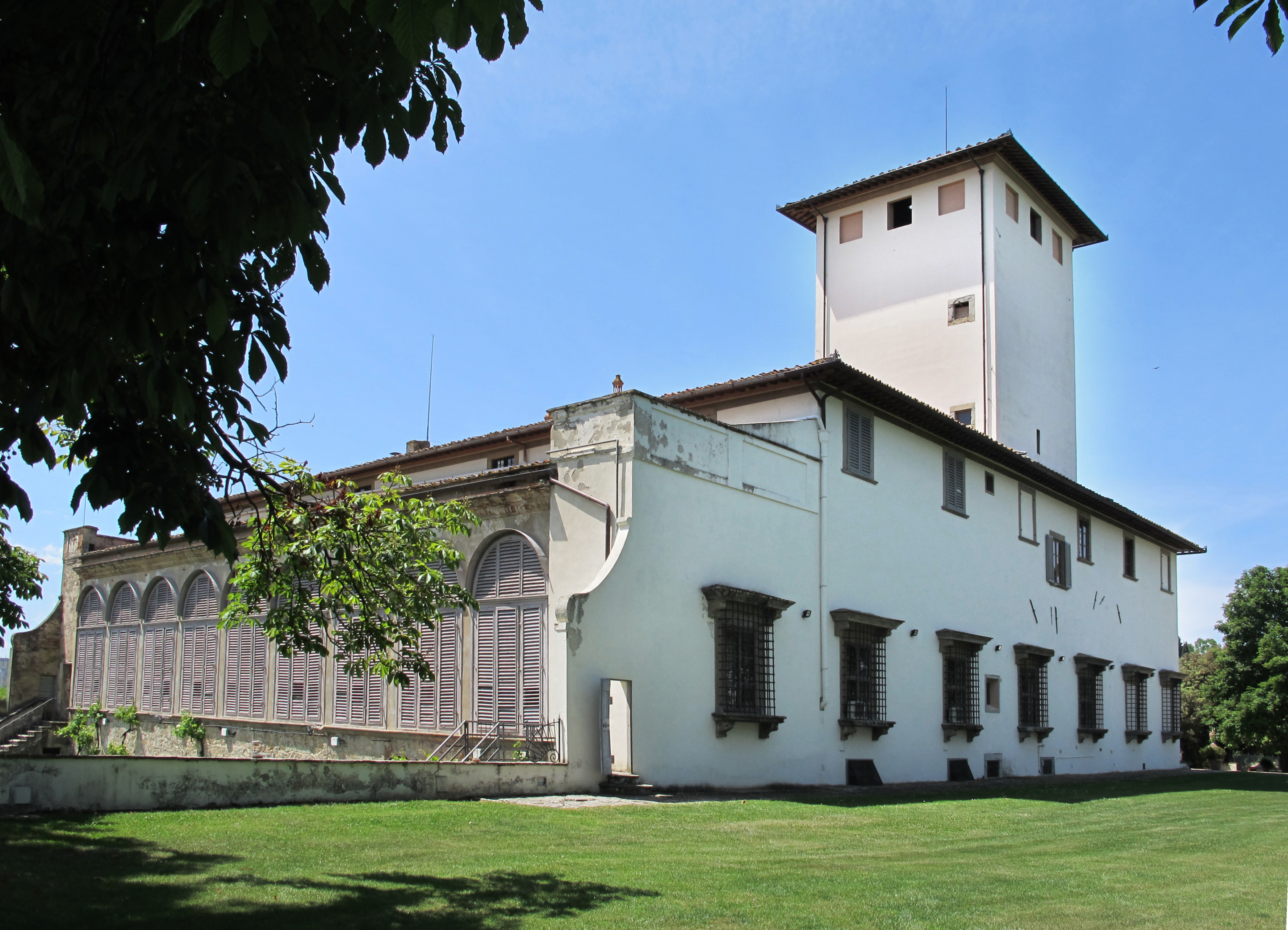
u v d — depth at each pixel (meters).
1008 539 29.05
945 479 26.23
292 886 7.41
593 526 17.19
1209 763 54.84
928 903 7.88
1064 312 36.78
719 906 7.38
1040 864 10.47
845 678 21.45
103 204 5.00
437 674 19.62
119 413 6.10
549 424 23.52
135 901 6.75
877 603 22.81
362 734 21.17
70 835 8.95
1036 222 35.69
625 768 16.11
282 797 11.83
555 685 15.78
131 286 5.49
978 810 16.11
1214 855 11.78
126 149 5.12
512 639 18.33
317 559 11.74
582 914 6.96
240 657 25.52
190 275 5.52
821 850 10.68
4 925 6.00
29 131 5.79
